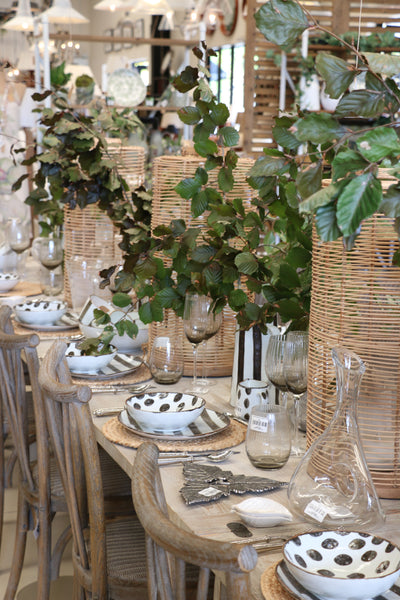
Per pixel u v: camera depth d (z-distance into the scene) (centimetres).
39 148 468
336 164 93
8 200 686
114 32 1262
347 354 127
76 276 279
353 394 129
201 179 192
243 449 172
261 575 114
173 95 689
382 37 592
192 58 1015
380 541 110
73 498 169
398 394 139
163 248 202
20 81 656
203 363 232
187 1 625
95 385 217
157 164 225
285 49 105
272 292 186
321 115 102
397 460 142
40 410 203
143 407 187
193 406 183
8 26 592
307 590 105
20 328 283
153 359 222
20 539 239
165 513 109
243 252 187
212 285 200
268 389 191
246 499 143
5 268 370
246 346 198
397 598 104
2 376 223
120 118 310
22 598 255
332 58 103
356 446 131
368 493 131
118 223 258
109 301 276
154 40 598
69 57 649
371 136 92
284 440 158
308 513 132
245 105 632
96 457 159
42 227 352
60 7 577
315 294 149
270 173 134
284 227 202
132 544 188
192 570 174
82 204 276
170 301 213
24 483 231
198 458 165
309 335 153
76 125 266
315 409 151
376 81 103
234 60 955
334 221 94
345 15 609
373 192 90
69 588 259
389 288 136
